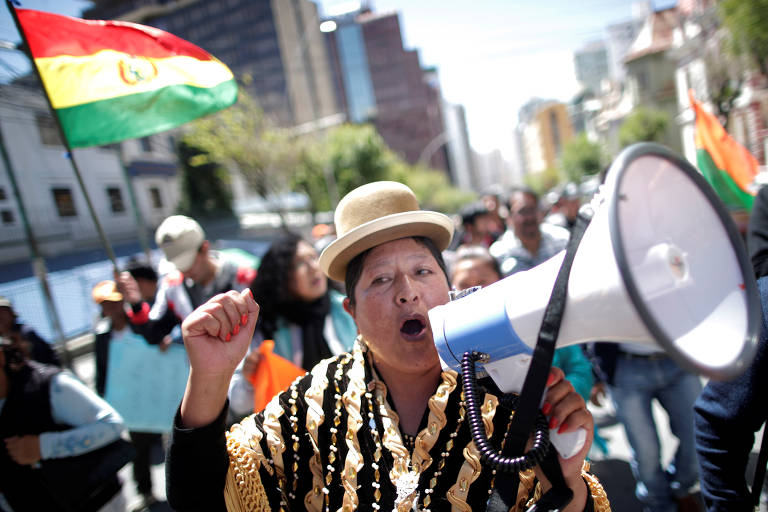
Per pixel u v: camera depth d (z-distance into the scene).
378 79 82.00
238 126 19.28
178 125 2.76
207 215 22.55
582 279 0.70
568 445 0.88
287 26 44.69
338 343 2.58
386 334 1.09
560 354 2.24
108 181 15.72
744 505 1.18
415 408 1.12
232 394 2.28
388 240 1.16
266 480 1.08
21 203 6.36
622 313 0.66
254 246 13.38
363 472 1.04
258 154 19.91
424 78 90.81
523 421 0.80
